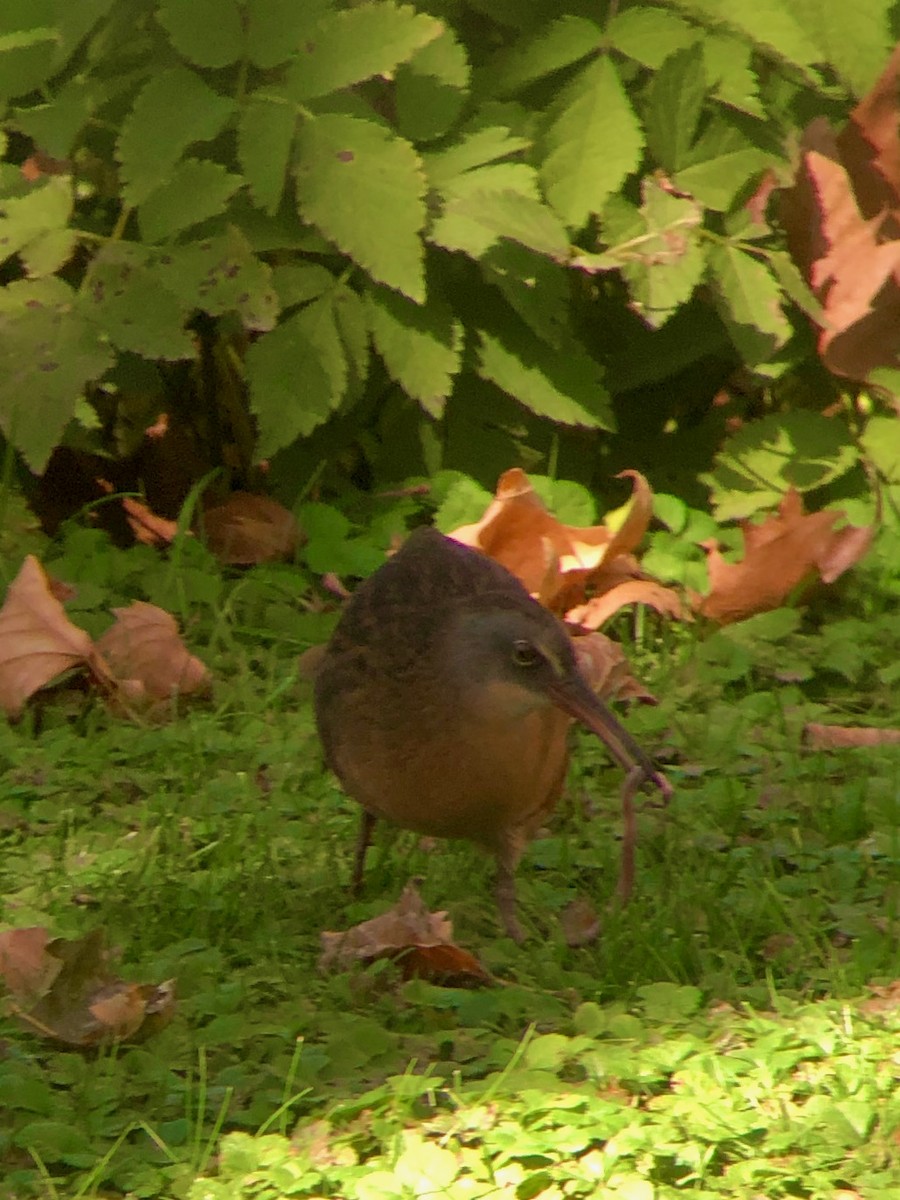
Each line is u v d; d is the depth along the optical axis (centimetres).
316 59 1076
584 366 1166
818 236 1196
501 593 802
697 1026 729
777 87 1244
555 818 953
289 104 1076
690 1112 656
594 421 1158
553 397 1160
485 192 1100
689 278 1138
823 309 1204
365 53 1073
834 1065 691
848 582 1205
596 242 1199
